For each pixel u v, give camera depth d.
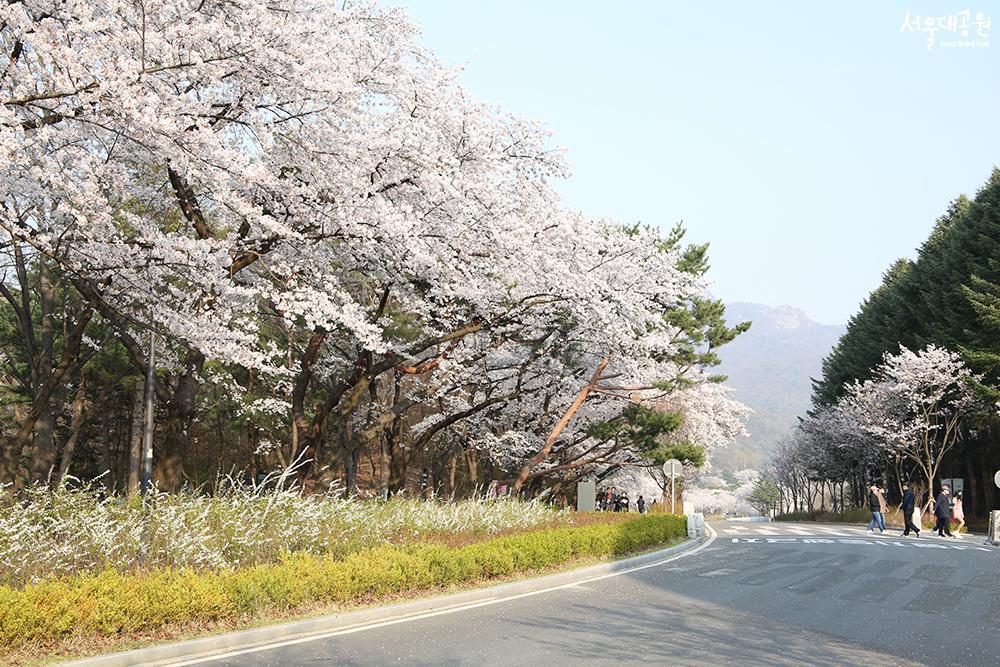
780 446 99.81
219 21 17.28
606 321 27.45
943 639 11.58
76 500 13.66
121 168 19.47
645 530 25.72
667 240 41.22
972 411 54.09
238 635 10.80
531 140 24.55
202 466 45.88
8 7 14.20
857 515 63.66
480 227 23.95
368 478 57.34
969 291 51.84
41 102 15.17
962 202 72.44
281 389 36.28
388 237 20.75
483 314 27.41
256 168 16.91
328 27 19.19
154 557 13.19
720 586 17.19
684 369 42.38
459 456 51.06
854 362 82.12
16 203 17.36
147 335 25.06
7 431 41.53
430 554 15.63
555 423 43.22
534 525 25.61
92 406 43.16
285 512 16.20
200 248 17.66
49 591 10.02
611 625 12.19
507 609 13.89
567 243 26.64
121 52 15.65
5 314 37.78
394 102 22.42
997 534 32.47
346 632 11.73
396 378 34.66
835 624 12.66
